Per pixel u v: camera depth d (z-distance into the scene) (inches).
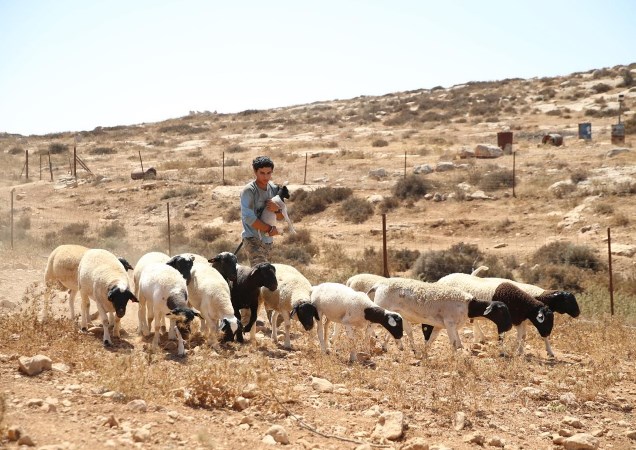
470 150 1902.1
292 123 3321.9
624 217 1211.2
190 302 443.2
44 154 2623.0
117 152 2659.9
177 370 359.6
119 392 302.5
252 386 329.4
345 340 465.1
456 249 1125.7
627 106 2659.9
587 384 411.5
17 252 888.9
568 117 2628.0
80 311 506.3
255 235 455.8
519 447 312.0
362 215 1453.0
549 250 1091.3
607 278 947.3
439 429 322.3
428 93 4018.2
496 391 394.0
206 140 2920.8
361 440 291.3
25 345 365.7
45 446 233.1
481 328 572.1
